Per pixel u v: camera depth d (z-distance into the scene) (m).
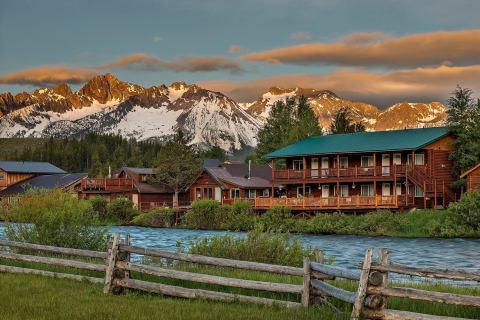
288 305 16.30
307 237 66.12
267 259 23.94
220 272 21.73
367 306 13.71
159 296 17.97
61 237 27.95
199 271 21.88
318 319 14.62
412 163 77.12
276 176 86.75
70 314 15.11
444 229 65.25
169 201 114.56
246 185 98.12
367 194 81.56
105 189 112.12
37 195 29.34
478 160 77.69
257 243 24.44
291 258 24.17
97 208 94.00
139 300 17.16
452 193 78.56
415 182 76.19
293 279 20.62
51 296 17.47
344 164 84.19
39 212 28.22
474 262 42.25
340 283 19.58
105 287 18.42
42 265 23.27
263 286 16.94
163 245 53.66
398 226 68.31
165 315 14.99
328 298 16.31
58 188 30.42
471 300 13.25
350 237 65.94
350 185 83.00
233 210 80.06
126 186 112.44
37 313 15.20
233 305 16.53
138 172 114.19
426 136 79.62
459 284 25.11
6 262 24.12
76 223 28.44
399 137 82.12
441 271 13.41
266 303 16.70
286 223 74.44
